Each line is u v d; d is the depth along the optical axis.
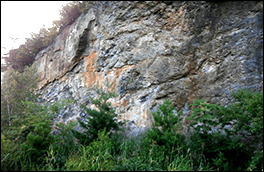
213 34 5.65
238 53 5.14
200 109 3.76
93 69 7.85
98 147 3.62
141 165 3.26
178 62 5.97
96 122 4.62
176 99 5.80
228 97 4.96
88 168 2.97
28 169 3.06
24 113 3.88
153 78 6.27
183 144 3.74
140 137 5.14
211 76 5.42
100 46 7.62
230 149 3.62
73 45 8.49
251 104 3.24
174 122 3.96
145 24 6.67
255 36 5.01
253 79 4.74
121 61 6.96
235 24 5.38
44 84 10.05
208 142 3.79
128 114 6.37
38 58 11.14
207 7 5.86
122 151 3.98
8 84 4.28
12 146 3.23
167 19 6.34
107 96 4.98
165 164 3.38
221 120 3.73
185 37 6.01
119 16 7.14
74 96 8.35
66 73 8.94
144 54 6.55
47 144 3.53
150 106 6.02
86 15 8.29
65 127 3.93
